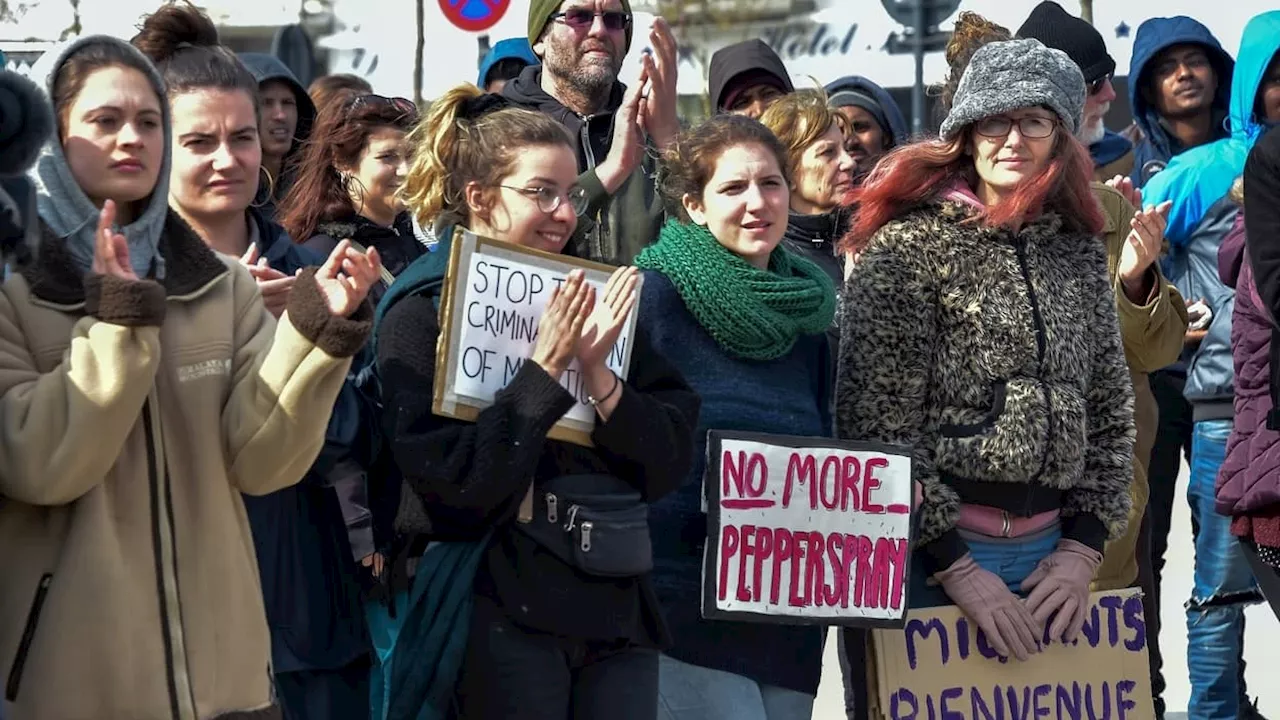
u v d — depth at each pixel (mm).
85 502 4234
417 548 5289
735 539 5566
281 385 4348
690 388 5426
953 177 6059
